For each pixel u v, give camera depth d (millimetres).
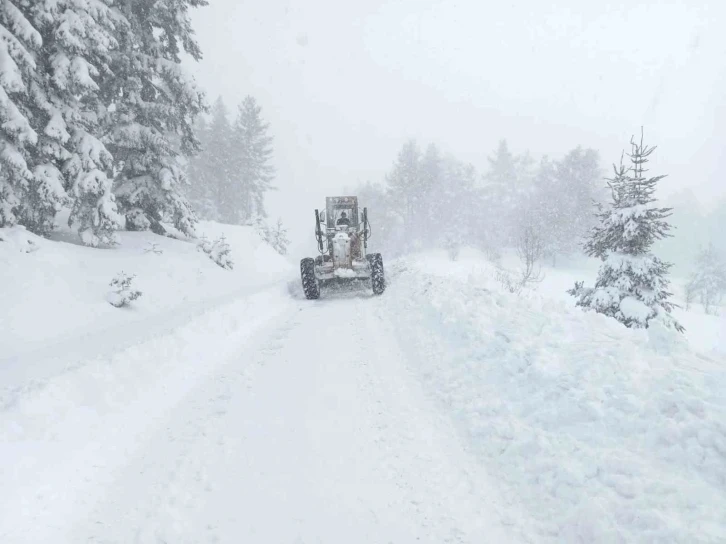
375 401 4117
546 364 3725
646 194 8844
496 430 3248
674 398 2703
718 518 1958
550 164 43125
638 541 1999
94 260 9320
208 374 5184
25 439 3070
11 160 8266
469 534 2354
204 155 35438
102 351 4719
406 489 2781
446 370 4582
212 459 3225
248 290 10008
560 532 2271
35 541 2432
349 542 2334
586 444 2756
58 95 9844
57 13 9141
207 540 2395
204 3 13578
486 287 7273
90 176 9727
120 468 3201
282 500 2713
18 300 6672
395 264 15445
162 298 9344
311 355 5641
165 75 13039
